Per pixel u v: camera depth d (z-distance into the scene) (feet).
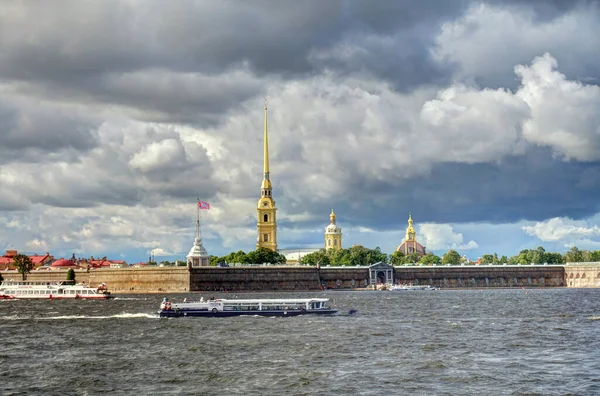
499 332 491.31
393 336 470.80
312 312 634.43
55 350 424.05
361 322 570.05
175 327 538.47
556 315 635.25
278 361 371.35
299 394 294.25
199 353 402.52
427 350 404.98
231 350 411.95
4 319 636.89
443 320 590.14
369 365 355.77
